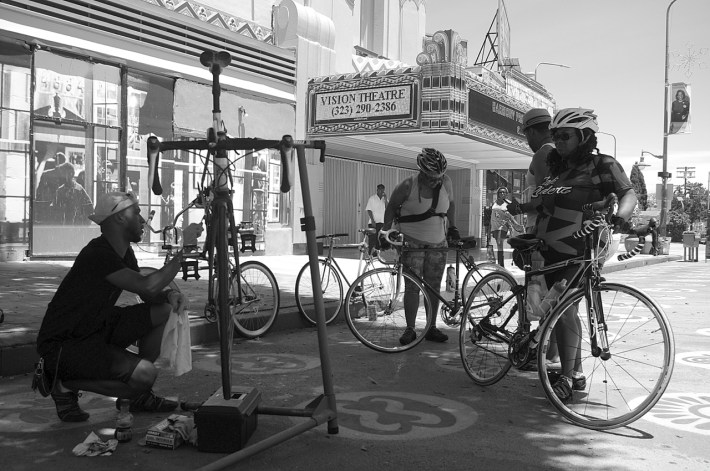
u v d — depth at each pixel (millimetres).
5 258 9852
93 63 10953
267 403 4000
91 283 3238
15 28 9797
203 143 3539
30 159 10070
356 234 20344
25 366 4551
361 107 14891
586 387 4449
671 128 26562
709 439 3457
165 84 12242
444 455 3182
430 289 5781
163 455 3098
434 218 5793
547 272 4117
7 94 9766
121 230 3352
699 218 80062
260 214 14344
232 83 13617
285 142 3406
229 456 2893
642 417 3834
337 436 3426
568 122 4008
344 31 18094
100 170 11133
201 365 4965
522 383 4602
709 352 5727
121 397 3236
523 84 20609
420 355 5504
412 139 16594
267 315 6289
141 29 11719
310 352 5543
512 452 3238
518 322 4320
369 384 4512
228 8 14242
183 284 8438
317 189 16031
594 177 4043
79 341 3234
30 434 3340
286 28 15430
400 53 22125
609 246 3836
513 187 27406
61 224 10547
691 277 14961
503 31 20984
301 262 13086
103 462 2996
